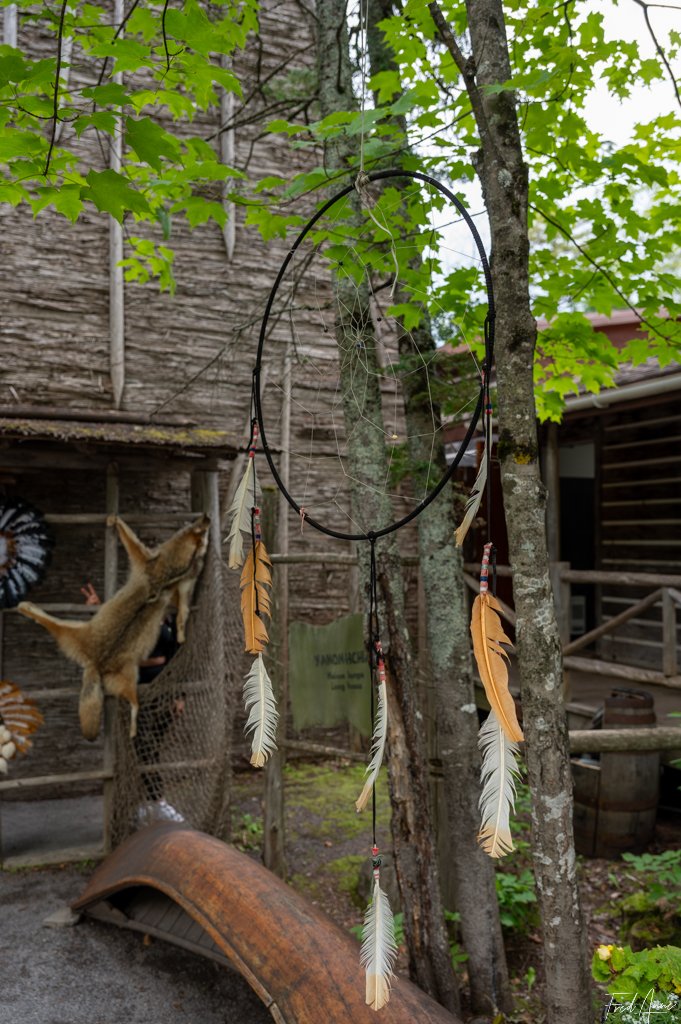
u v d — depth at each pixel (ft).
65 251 22.54
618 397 22.63
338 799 22.56
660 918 13.19
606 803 17.44
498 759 5.43
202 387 23.93
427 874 11.76
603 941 13.83
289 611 26.08
